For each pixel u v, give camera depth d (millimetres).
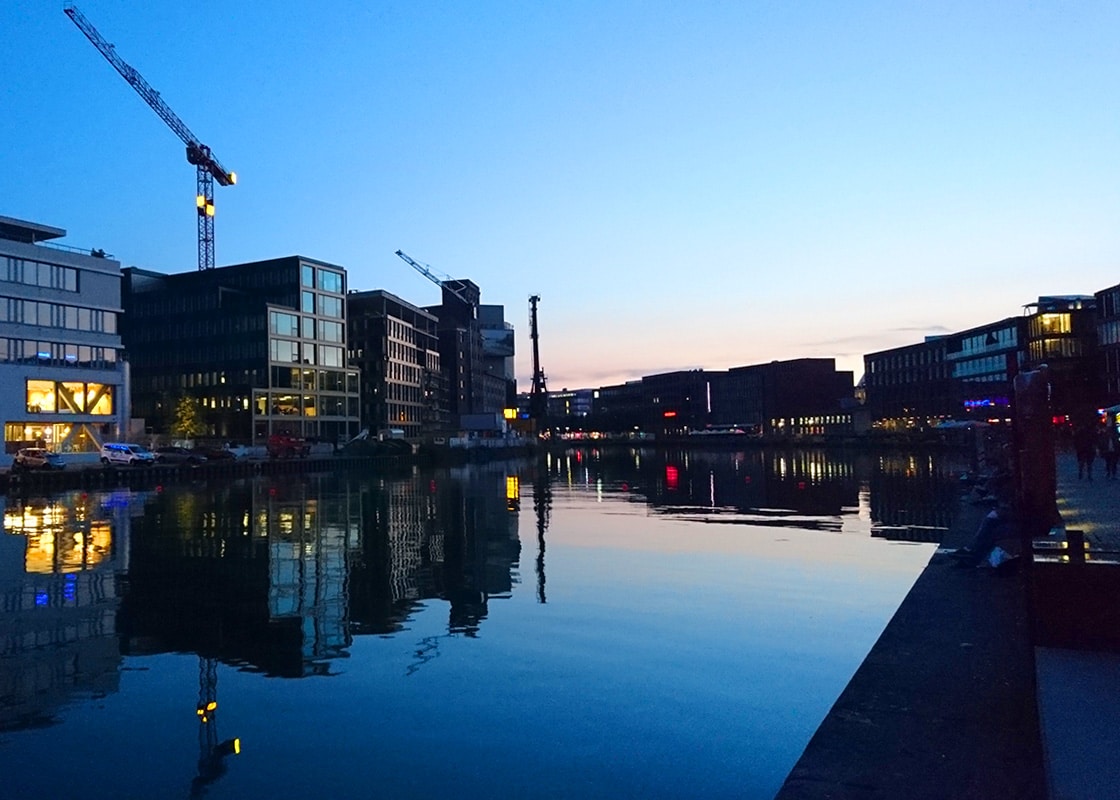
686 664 10812
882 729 6711
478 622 13328
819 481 51844
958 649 8883
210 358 108062
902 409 155875
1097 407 94312
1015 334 116875
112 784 7414
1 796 7180
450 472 81375
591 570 18203
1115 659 7102
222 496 45812
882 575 17031
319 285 115188
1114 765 5023
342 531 26891
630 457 138000
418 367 146750
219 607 14781
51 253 75938
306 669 10852
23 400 72562
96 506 39094
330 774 7562
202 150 154750
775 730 8508
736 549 21156
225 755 8008
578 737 8359
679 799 6996
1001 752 6211
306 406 110750
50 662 11305
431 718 8945
